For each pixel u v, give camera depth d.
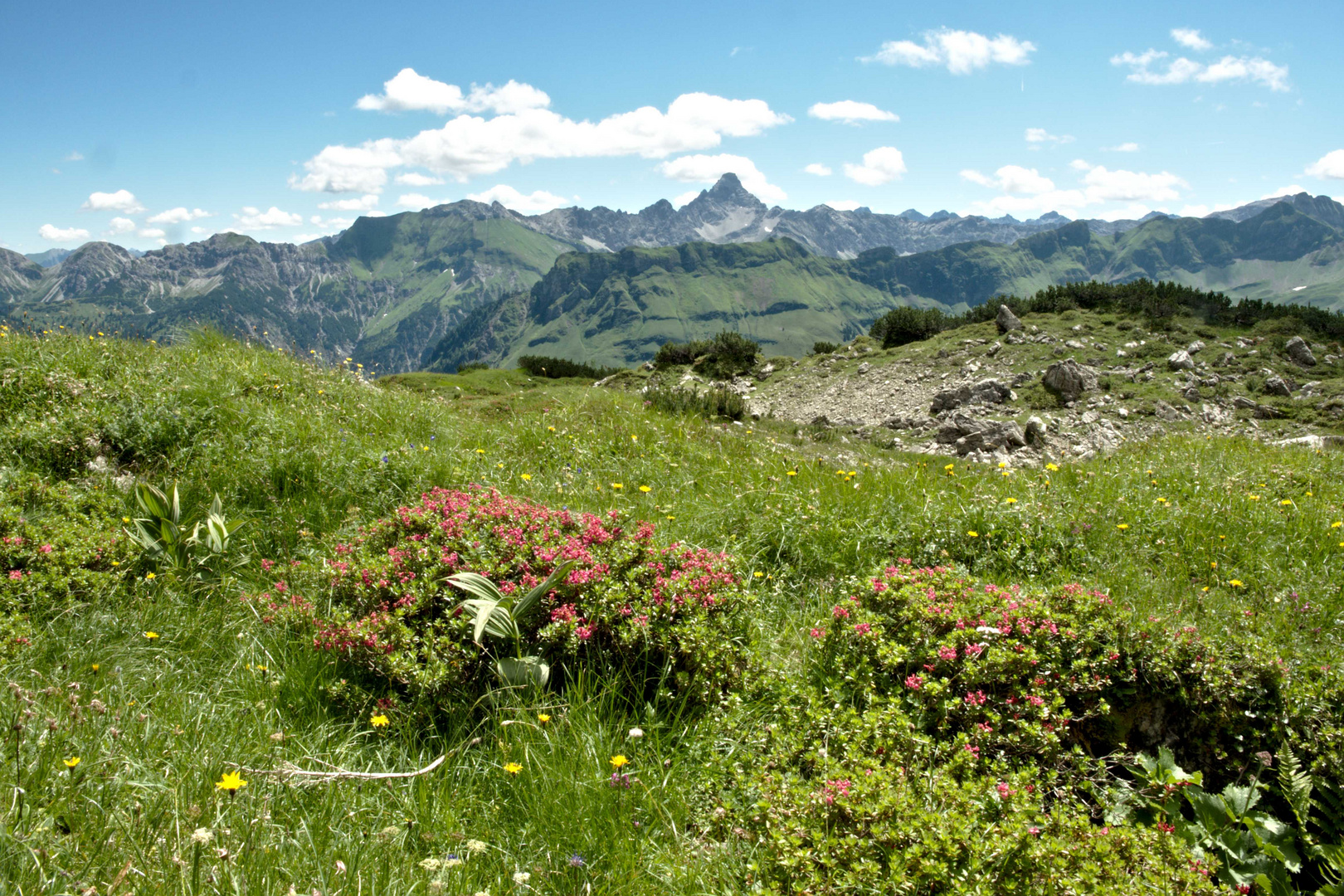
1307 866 3.64
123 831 2.97
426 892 2.92
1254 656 4.40
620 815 3.38
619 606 4.54
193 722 3.94
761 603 5.75
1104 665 4.35
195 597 5.45
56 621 4.74
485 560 4.82
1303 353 20.64
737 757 3.92
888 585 5.04
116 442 7.65
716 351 33.00
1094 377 20.23
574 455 9.34
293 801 3.42
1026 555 6.48
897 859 2.86
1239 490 8.20
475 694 4.20
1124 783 3.97
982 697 4.05
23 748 3.27
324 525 6.69
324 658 4.39
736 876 3.15
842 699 4.21
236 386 9.41
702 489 8.25
